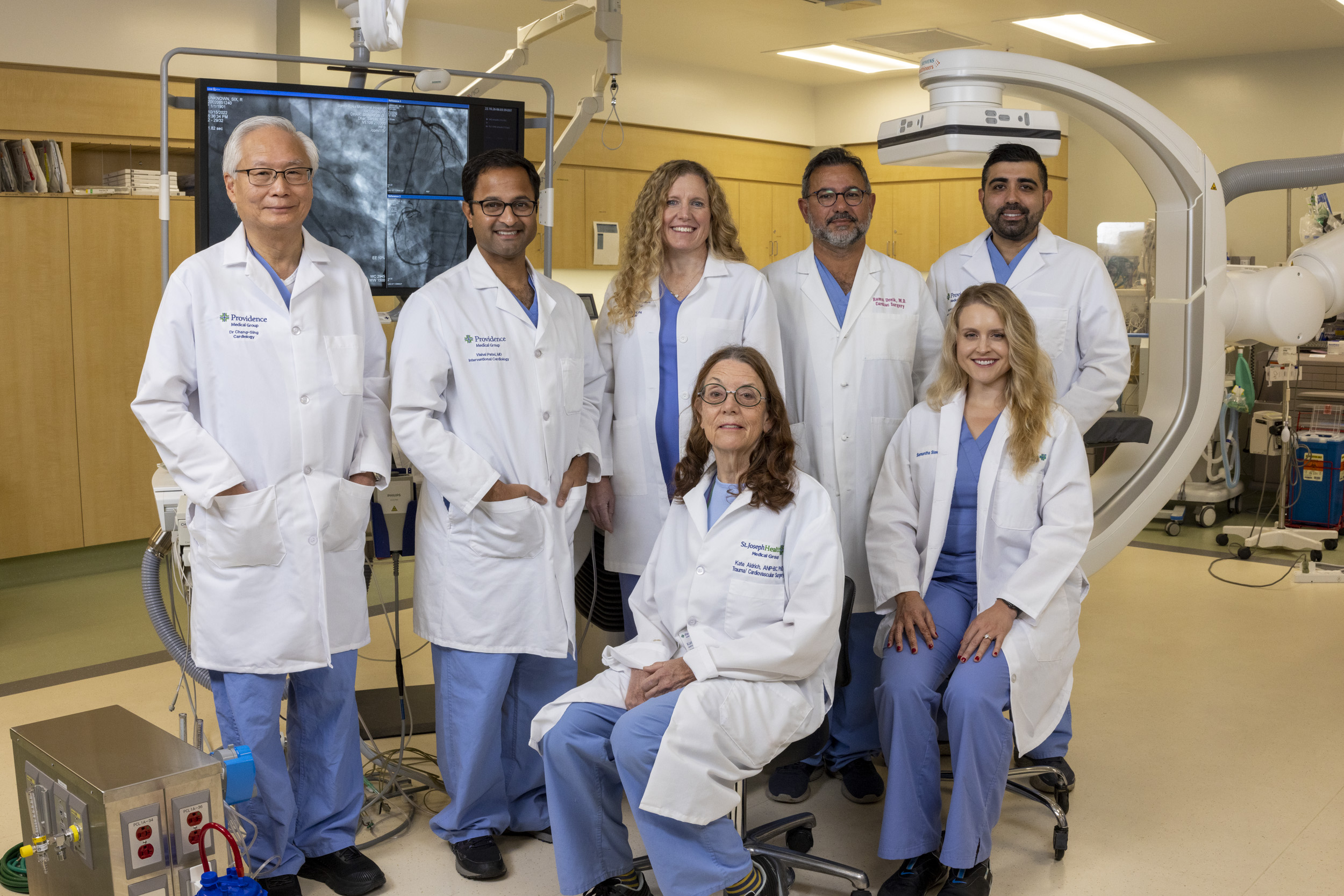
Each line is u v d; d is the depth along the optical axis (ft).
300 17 17.47
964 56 10.29
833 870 7.34
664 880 6.42
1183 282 11.41
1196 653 12.70
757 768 6.63
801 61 24.41
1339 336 20.08
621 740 6.47
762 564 6.93
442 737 8.02
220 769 6.01
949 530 8.23
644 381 8.59
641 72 23.73
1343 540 18.49
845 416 9.16
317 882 7.79
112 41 16.14
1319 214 18.37
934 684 7.55
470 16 19.70
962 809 7.01
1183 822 8.57
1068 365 9.80
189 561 7.93
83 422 16.51
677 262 8.64
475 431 7.65
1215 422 11.69
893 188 27.35
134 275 16.71
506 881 7.79
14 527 16.01
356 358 7.45
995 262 9.89
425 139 9.41
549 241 9.91
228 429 7.04
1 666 12.46
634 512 8.72
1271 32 20.56
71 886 6.17
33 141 15.78
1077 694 11.37
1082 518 7.71
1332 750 9.95
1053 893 7.52
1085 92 10.67
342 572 7.48
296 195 7.02
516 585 7.72
